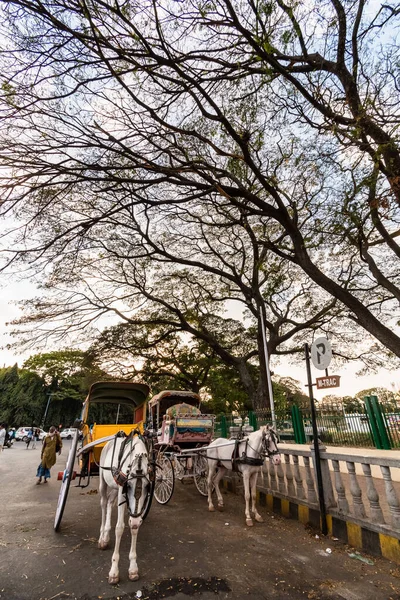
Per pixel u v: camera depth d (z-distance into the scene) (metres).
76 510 7.22
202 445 8.97
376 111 7.27
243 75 8.50
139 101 7.76
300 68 8.91
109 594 3.70
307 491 6.24
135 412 10.81
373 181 7.30
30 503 7.86
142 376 25.80
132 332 22.73
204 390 30.05
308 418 12.78
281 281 19.59
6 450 25.36
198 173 9.39
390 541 4.55
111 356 22.53
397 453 8.88
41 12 5.73
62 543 5.17
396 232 11.46
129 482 4.25
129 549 5.01
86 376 24.22
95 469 7.70
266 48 6.77
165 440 8.73
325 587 3.90
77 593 3.71
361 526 5.02
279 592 3.79
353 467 5.30
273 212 10.60
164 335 23.05
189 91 8.31
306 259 10.94
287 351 23.52
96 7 6.16
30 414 54.75
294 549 5.05
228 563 4.54
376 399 10.20
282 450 7.20
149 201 9.88
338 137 7.54
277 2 6.65
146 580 4.02
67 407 58.44
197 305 25.72
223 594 3.73
